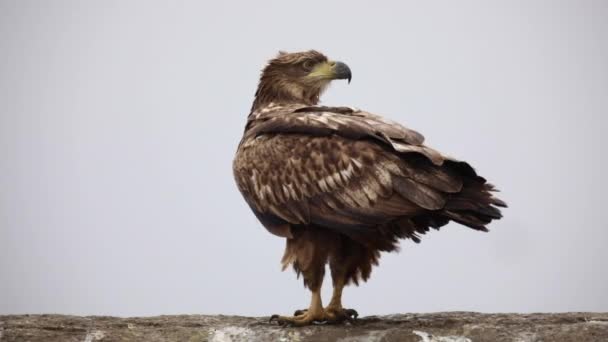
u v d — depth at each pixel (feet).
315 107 49.08
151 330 45.03
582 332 41.27
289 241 46.21
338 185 44.11
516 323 43.34
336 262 46.01
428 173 42.19
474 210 41.32
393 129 44.52
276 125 46.85
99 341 43.47
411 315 46.70
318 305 45.19
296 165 45.32
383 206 42.93
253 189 46.73
